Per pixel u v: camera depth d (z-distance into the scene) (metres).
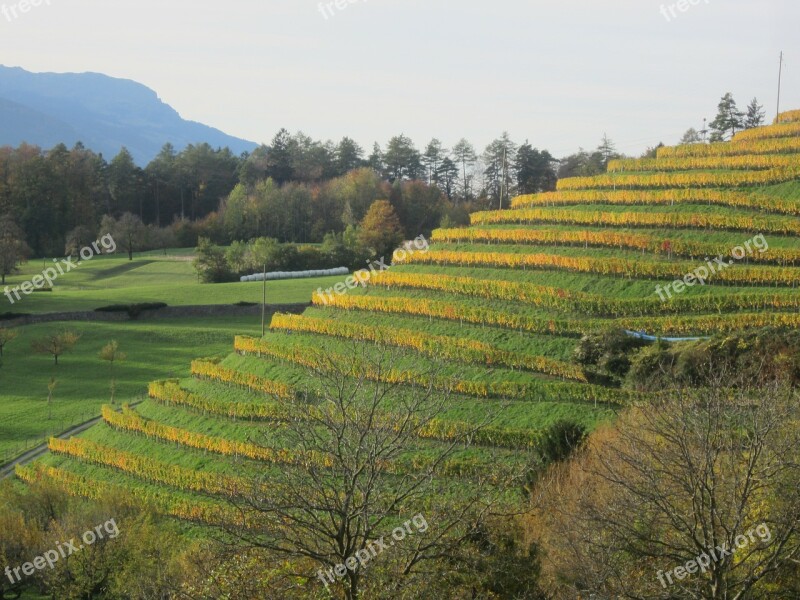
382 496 31.88
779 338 59.47
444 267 95.75
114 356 110.50
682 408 33.97
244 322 133.38
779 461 32.25
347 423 32.53
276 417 39.91
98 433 84.25
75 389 105.88
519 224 103.25
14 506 64.44
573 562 33.66
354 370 49.34
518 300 81.81
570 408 62.34
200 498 65.56
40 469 76.81
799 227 83.12
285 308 135.38
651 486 31.97
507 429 59.78
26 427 92.75
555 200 107.25
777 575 32.09
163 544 53.72
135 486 70.81
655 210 96.94
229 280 159.25
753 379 53.91
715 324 68.81
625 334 68.62
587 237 91.25
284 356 83.56
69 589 55.25
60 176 195.25
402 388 60.19
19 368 113.25
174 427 77.31
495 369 71.19
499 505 32.94
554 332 74.56
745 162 102.31
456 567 30.58
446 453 33.00
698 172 104.31
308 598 29.28
